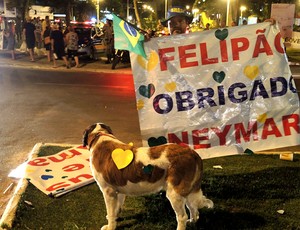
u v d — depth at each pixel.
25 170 3.18
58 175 3.12
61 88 7.02
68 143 4.08
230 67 2.80
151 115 2.76
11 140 4.11
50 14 22.31
